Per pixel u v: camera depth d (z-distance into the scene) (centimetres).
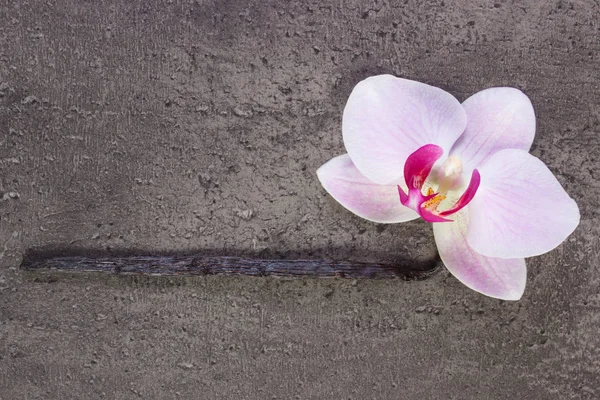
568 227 61
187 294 63
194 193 63
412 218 62
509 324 64
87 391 64
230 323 64
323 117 63
